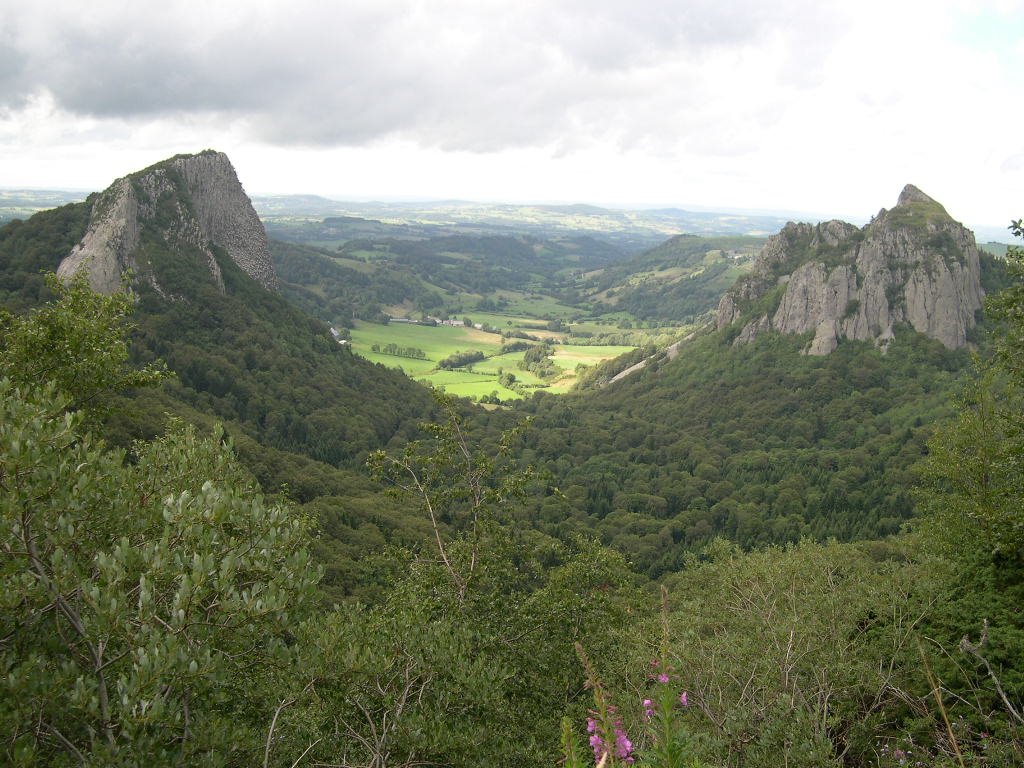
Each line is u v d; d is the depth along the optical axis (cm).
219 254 15062
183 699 1005
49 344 2395
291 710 1090
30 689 846
